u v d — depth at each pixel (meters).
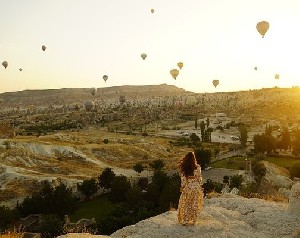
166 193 61.53
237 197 16.12
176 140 162.75
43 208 68.44
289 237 11.11
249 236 10.90
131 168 114.62
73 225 55.91
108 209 73.00
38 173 94.06
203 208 13.29
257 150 118.69
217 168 102.38
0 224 59.06
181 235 10.40
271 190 34.12
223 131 193.88
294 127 194.88
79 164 112.88
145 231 10.88
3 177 87.00
